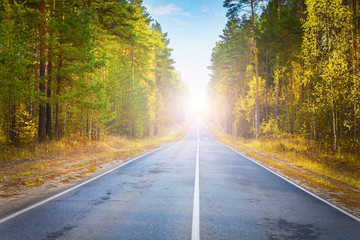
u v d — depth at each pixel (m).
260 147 22.45
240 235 3.98
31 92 14.11
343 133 14.91
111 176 9.33
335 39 14.72
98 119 22.78
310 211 5.37
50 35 16.17
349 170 11.17
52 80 16.56
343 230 4.29
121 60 32.16
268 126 29.38
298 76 18.95
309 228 4.36
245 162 13.88
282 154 17.41
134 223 4.45
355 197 6.85
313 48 15.40
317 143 18.19
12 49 13.53
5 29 13.38
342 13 14.53
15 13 15.43
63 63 16.95
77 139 19.27
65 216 4.79
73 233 3.95
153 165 12.38
